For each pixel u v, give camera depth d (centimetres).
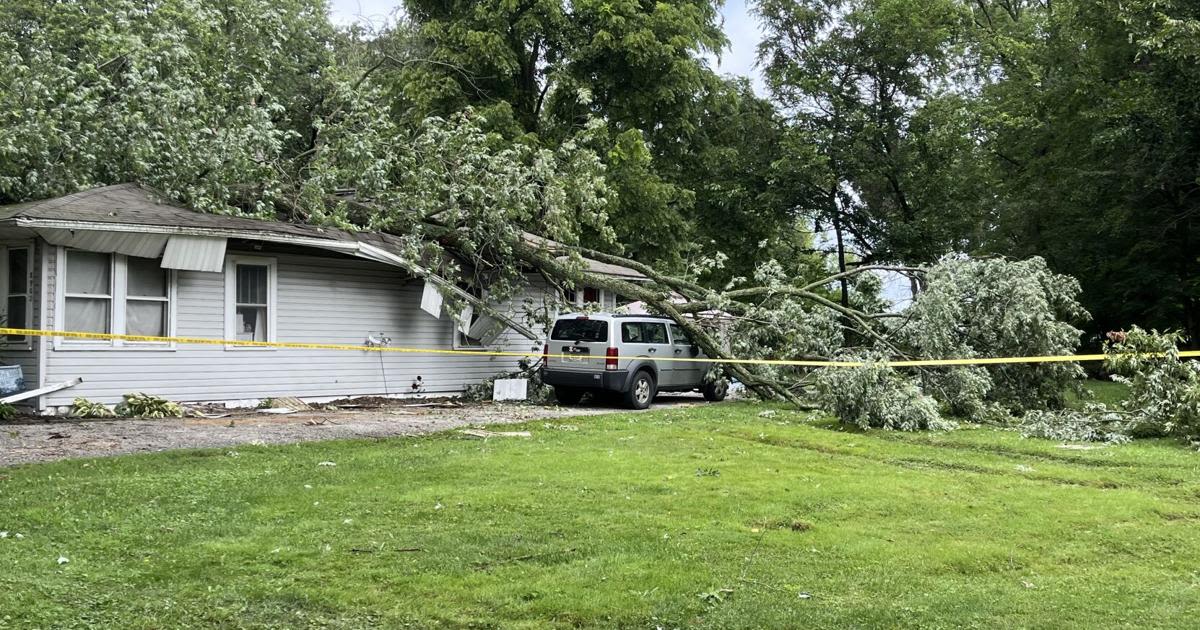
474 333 1731
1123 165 2316
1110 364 1280
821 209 3170
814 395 1538
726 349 1755
